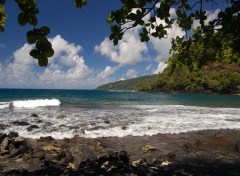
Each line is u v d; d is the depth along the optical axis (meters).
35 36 1.59
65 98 63.97
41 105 39.03
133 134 17.70
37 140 15.58
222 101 65.25
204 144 15.66
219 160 12.59
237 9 3.42
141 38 3.28
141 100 63.94
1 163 11.17
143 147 14.33
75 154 13.01
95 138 16.45
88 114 27.09
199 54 4.62
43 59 1.60
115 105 42.12
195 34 4.36
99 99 62.94
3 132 17.36
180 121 23.39
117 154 12.03
